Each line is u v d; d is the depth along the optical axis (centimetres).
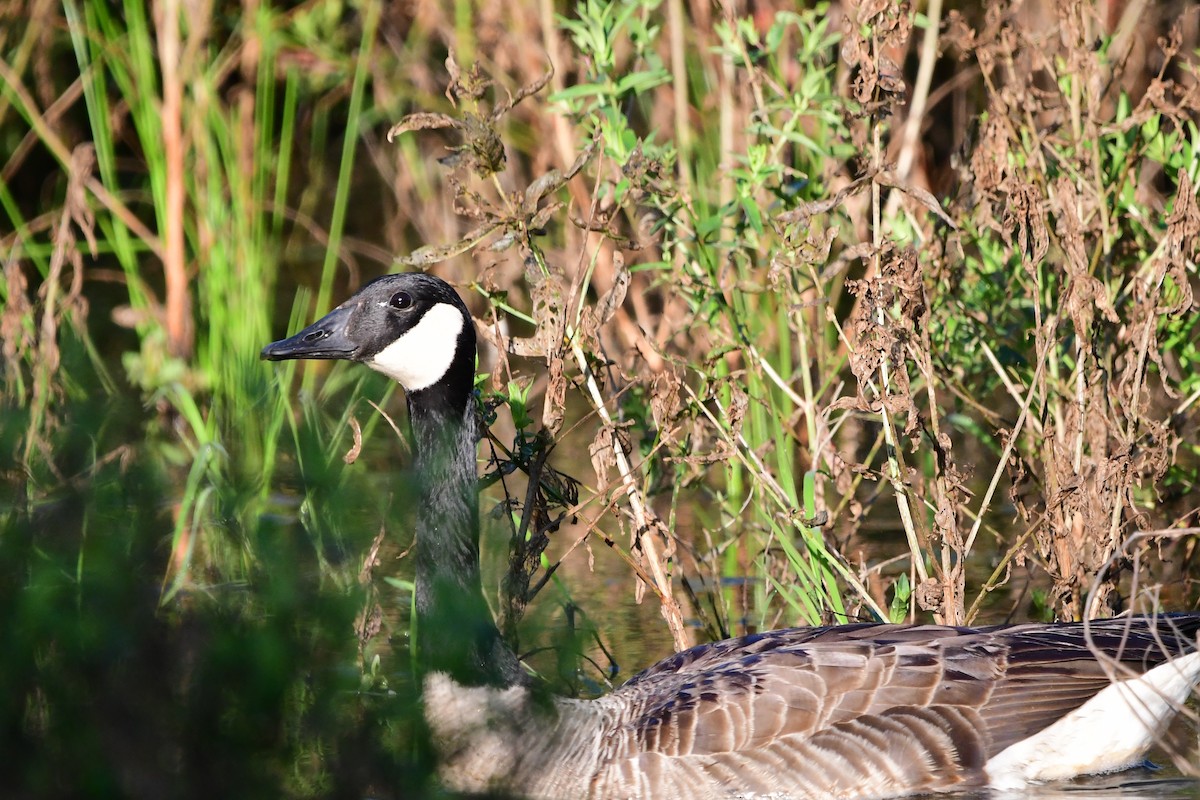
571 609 1136
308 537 805
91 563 743
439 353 1091
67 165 1891
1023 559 1155
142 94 1858
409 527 1091
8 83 1920
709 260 1273
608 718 999
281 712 741
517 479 1638
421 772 769
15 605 726
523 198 1115
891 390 1253
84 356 1126
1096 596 1138
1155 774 1012
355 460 1093
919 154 1848
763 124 1256
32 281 2159
